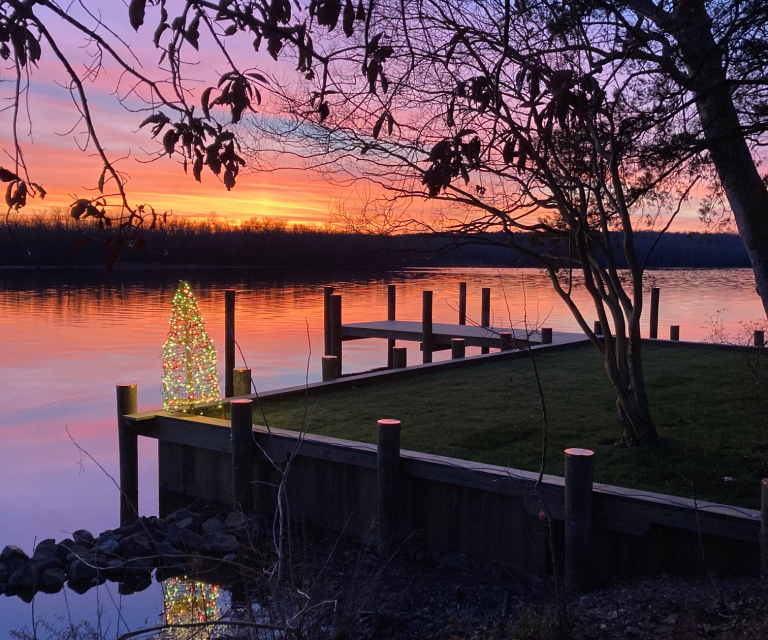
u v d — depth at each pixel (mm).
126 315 39438
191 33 2084
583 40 5848
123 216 2123
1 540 9844
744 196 7484
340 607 5926
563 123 2682
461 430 9172
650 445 8266
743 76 6488
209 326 35562
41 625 6914
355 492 8094
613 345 8484
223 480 9305
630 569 6461
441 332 19328
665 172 7246
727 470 7418
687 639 4641
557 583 5254
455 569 7125
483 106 2973
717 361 14445
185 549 7949
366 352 32469
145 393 21125
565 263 9250
